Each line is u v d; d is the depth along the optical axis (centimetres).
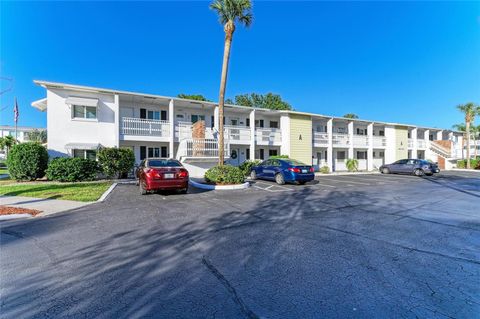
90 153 1725
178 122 1995
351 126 2980
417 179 1945
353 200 982
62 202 891
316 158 3014
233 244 492
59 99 1642
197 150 1798
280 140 2547
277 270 380
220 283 341
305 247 476
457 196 1102
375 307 285
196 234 554
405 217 713
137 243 498
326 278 354
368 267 390
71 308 283
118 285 336
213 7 1446
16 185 1294
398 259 421
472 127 3991
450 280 349
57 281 346
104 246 482
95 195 1019
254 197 1036
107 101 1777
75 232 569
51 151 1617
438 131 4041
